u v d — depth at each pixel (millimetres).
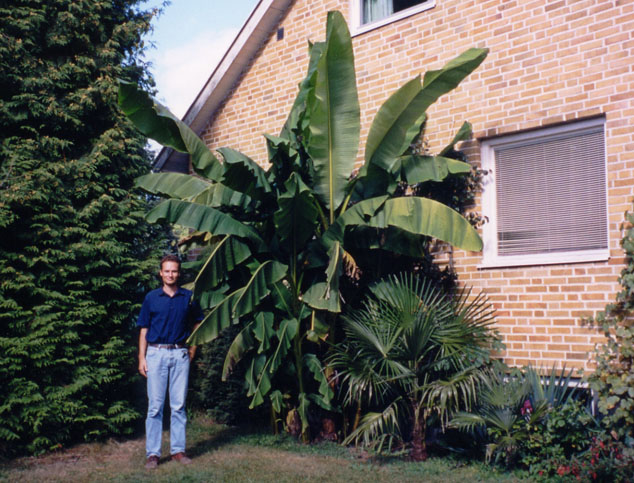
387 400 7160
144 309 6867
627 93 6551
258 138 10156
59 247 8023
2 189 7695
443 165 6914
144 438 8289
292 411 7707
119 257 8328
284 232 7102
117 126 8977
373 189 7312
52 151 8391
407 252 7184
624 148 6531
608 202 6598
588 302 6621
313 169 7395
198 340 6680
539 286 6980
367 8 9117
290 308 7457
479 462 6395
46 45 8891
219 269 6867
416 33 8336
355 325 6645
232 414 8781
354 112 6980
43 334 7469
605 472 5527
